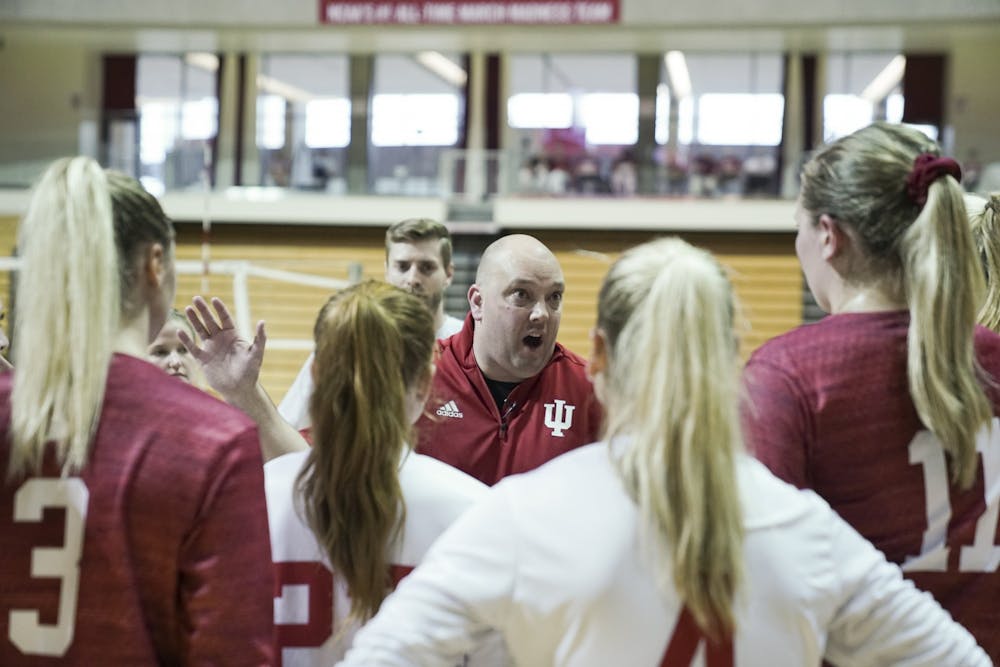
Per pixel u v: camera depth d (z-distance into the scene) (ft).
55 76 60.23
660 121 51.90
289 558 5.52
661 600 4.05
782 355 5.14
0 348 7.78
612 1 49.85
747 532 4.15
